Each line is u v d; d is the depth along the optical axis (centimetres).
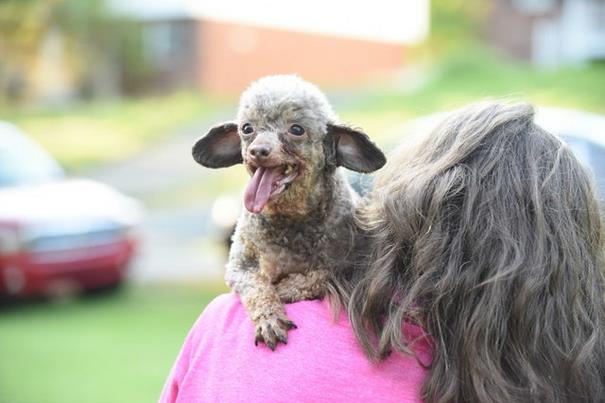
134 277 1020
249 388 187
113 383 584
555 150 198
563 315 185
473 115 207
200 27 3062
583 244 194
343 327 191
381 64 3102
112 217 887
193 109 2767
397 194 199
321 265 231
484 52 2452
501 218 186
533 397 179
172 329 760
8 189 884
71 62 3039
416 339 187
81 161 2202
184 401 196
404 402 182
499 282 181
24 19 2909
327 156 237
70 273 848
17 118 2669
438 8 2714
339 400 182
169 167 2141
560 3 2545
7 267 821
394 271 194
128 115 2714
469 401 181
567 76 2084
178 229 1504
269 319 196
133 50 3061
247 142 237
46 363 637
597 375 190
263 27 3080
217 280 1005
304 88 243
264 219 237
